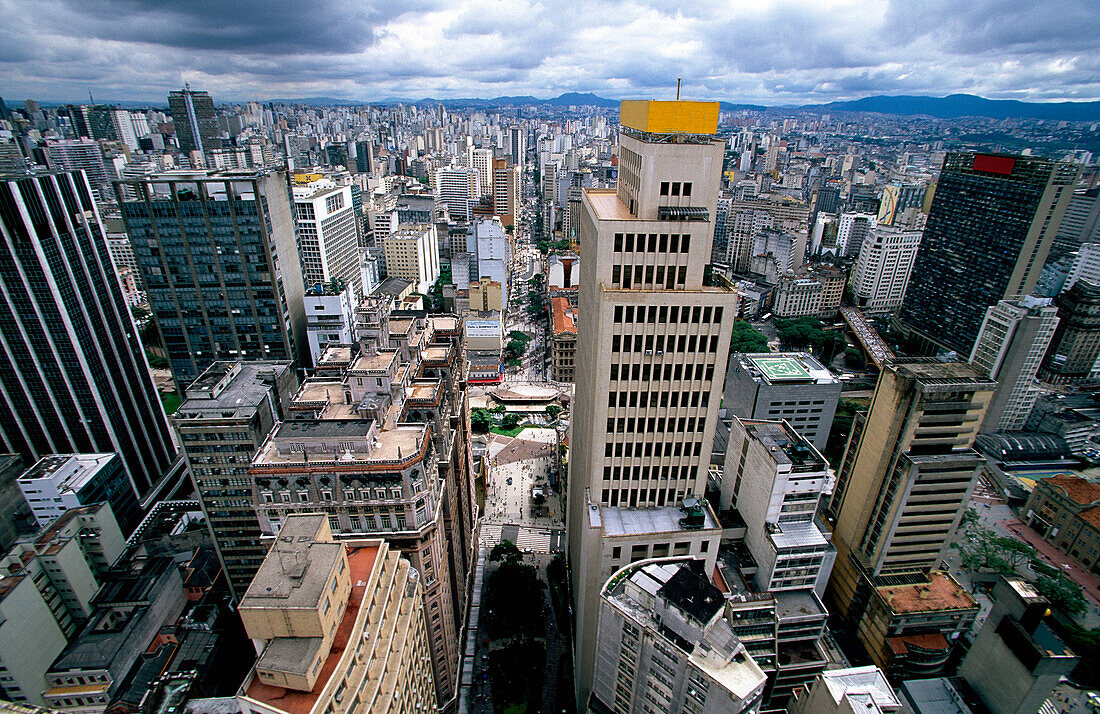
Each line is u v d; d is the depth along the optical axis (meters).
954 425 132.12
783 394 197.25
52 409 186.12
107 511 158.50
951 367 134.38
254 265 195.00
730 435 150.88
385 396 116.00
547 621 155.75
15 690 124.69
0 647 121.00
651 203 93.12
